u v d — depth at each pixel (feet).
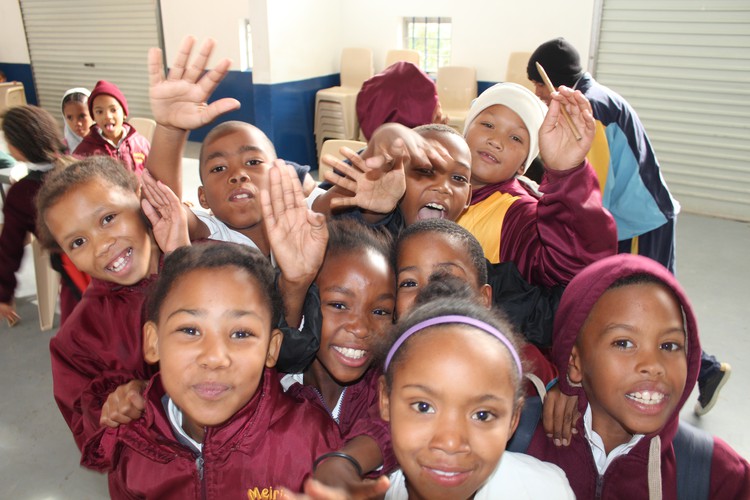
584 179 4.11
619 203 7.63
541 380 3.84
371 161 4.02
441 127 4.96
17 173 10.58
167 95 3.96
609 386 3.09
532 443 3.48
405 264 3.72
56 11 26.96
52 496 6.75
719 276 12.77
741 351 9.78
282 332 3.29
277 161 3.48
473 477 2.46
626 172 7.47
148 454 3.21
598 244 4.23
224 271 2.97
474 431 2.45
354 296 3.54
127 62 25.89
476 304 2.89
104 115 10.60
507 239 5.08
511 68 18.83
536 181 8.43
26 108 7.79
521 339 3.09
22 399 8.58
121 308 4.16
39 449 7.55
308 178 6.20
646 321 3.01
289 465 3.13
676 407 3.13
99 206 4.00
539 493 3.00
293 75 19.84
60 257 5.59
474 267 3.78
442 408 2.46
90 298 4.24
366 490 2.51
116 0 24.76
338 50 21.94
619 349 3.07
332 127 20.81
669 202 7.75
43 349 9.93
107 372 4.10
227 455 3.13
